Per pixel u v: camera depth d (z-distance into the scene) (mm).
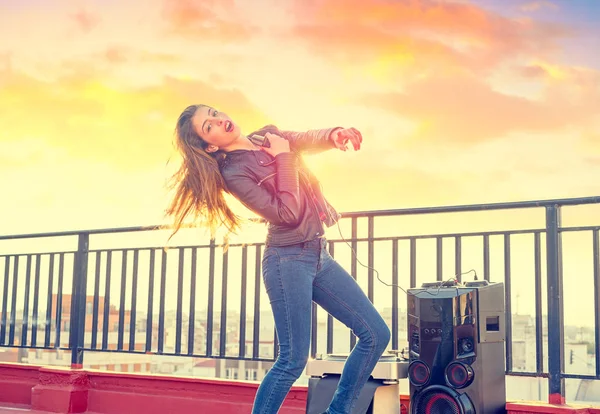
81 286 5488
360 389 3127
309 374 3395
